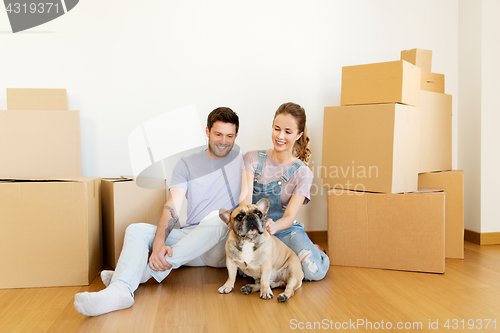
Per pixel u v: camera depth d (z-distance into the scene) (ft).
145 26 7.14
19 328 3.84
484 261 6.47
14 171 6.11
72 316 4.15
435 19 8.32
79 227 5.20
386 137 5.88
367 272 5.83
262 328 3.84
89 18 6.96
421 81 7.06
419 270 5.81
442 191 6.02
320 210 7.93
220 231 5.34
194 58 7.32
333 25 7.86
